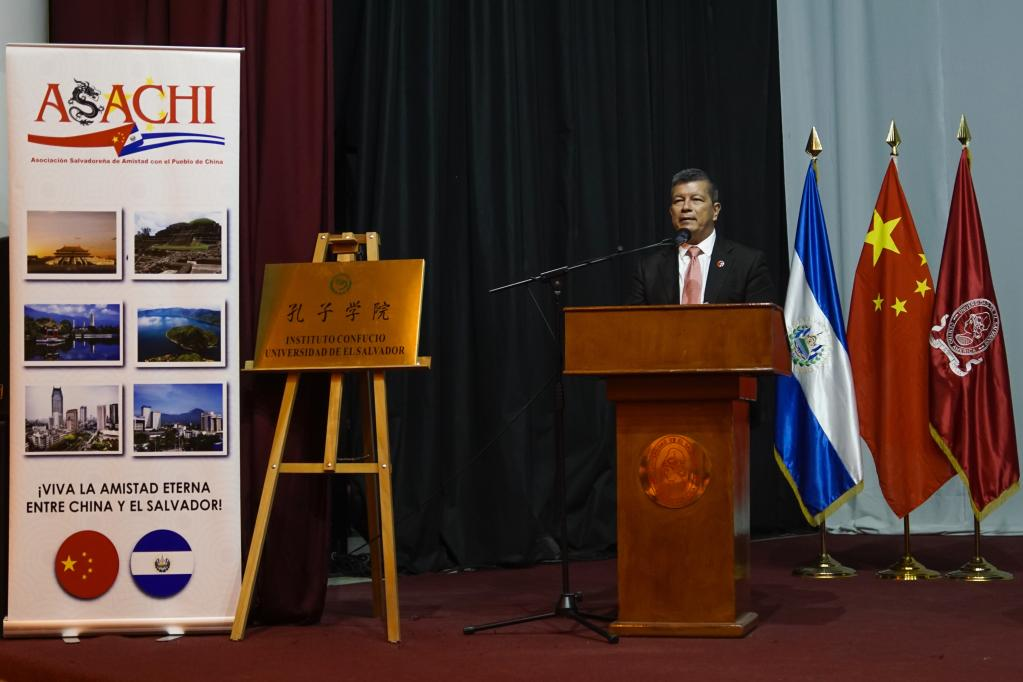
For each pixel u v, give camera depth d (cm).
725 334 351
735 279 429
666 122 654
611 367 357
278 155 429
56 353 386
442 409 579
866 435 527
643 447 366
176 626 382
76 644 370
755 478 656
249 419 416
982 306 508
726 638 357
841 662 322
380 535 418
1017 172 671
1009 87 675
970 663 320
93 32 454
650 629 362
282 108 430
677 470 363
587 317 360
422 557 562
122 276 389
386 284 394
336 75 574
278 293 397
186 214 392
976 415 505
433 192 575
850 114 694
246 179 429
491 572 560
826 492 515
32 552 383
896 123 692
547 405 598
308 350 388
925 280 518
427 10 579
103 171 390
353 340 387
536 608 438
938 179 683
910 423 514
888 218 527
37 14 462
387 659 338
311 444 416
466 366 581
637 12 643
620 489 368
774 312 353
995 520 667
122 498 385
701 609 361
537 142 612
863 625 385
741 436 376
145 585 384
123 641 374
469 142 587
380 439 383
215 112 394
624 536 368
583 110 625
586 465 605
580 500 602
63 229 388
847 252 690
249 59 435
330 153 438
